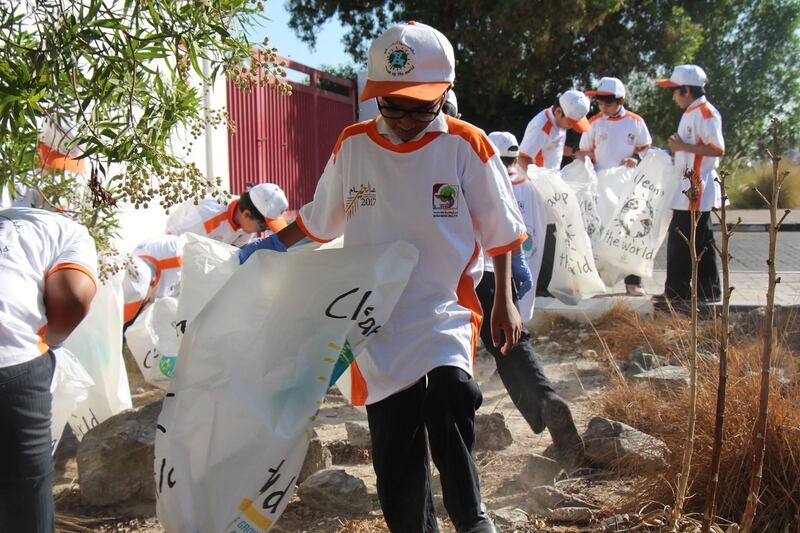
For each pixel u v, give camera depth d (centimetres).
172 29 313
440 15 2119
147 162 333
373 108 1670
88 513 408
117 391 484
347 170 323
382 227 317
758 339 589
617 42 2223
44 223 302
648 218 824
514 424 530
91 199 397
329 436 519
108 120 326
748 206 2334
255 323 311
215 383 301
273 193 617
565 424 439
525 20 2000
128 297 540
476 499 303
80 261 299
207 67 507
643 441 429
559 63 2252
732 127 3006
